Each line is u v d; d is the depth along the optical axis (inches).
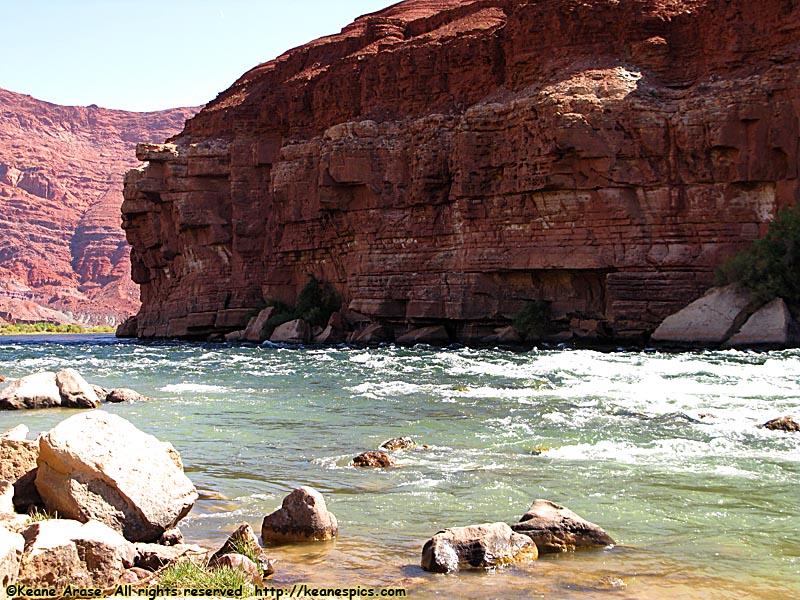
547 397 735.7
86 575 275.0
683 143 1459.2
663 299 1464.1
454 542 303.1
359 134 1929.1
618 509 372.5
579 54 1688.0
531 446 518.3
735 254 1427.2
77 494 323.9
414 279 1850.4
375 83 2101.4
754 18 1529.3
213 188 2432.3
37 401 727.7
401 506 386.3
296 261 2250.2
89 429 339.3
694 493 396.5
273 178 2194.9
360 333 1956.2
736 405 652.7
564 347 1530.5
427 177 1802.4
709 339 1307.8
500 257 1667.1
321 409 712.4
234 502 401.4
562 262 1568.7
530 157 1588.3
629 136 1496.1
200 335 2465.6
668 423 579.2
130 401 772.0
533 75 1740.9
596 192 1524.4
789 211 1347.2
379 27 2377.0
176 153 2455.7
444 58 1978.3
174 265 2620.6
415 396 783.1
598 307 1600.6
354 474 455.5
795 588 275.1
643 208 1498.5
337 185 1958.7
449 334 1825.8
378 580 287.3
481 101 1820.9
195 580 277.6
